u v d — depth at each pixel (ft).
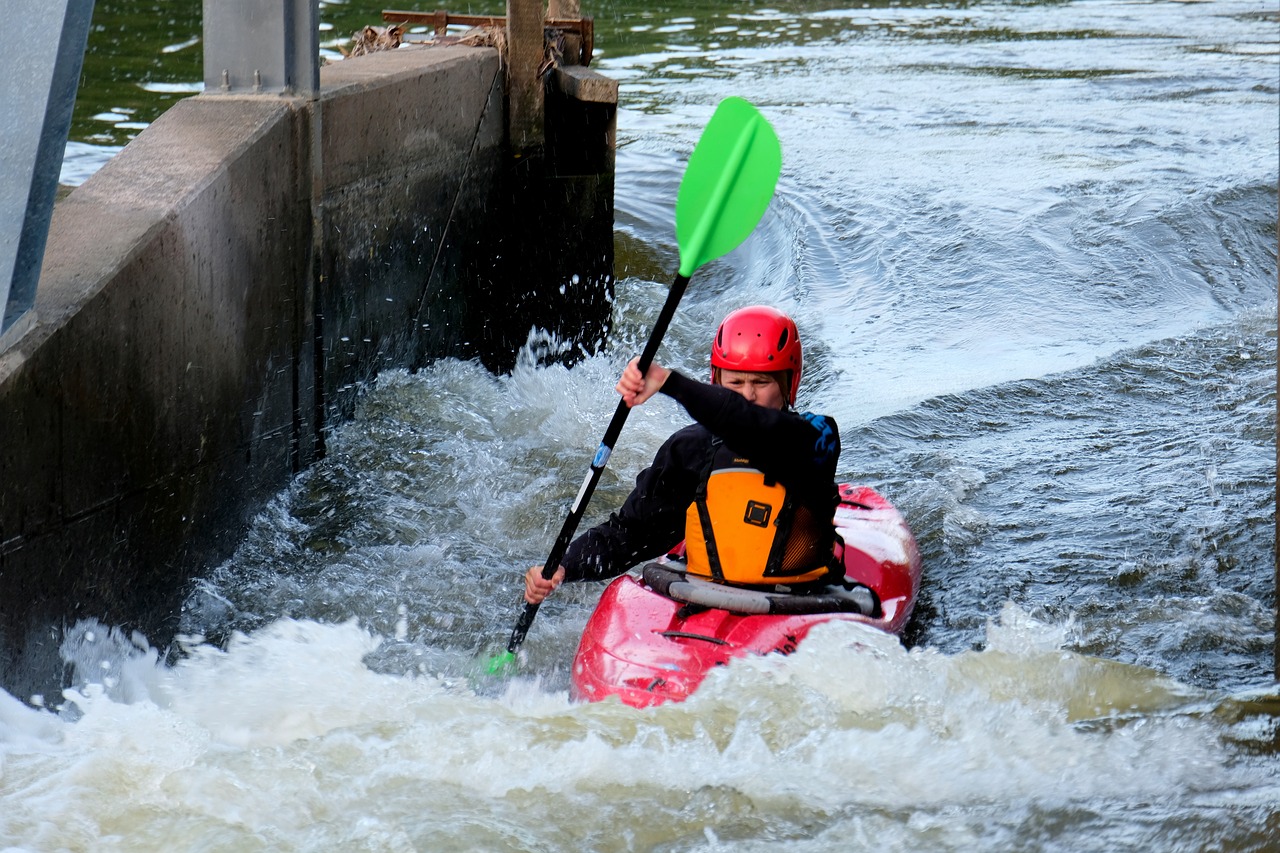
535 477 58.90
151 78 140.77
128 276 41.01
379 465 58.95
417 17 81.56
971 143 130.21
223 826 28.71
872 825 28.96
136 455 42.01
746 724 32.71
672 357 82.94
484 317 78.64
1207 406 65.41
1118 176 115.34
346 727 34.83
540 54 76.43
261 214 51.96
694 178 37.22
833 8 218.59
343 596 47.85
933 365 74.95
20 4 36.60
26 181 34.96
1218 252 97.86
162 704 37.99
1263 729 33.42
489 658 42.34
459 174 72.33
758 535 37.42
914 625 44.32
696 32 191.62
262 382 52.75
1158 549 49.24
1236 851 27.86
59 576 37.35
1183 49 184.85
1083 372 70.79
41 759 31.55
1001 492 55.11
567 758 31.48
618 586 39.29
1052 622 43.73
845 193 112.06
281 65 54.70
